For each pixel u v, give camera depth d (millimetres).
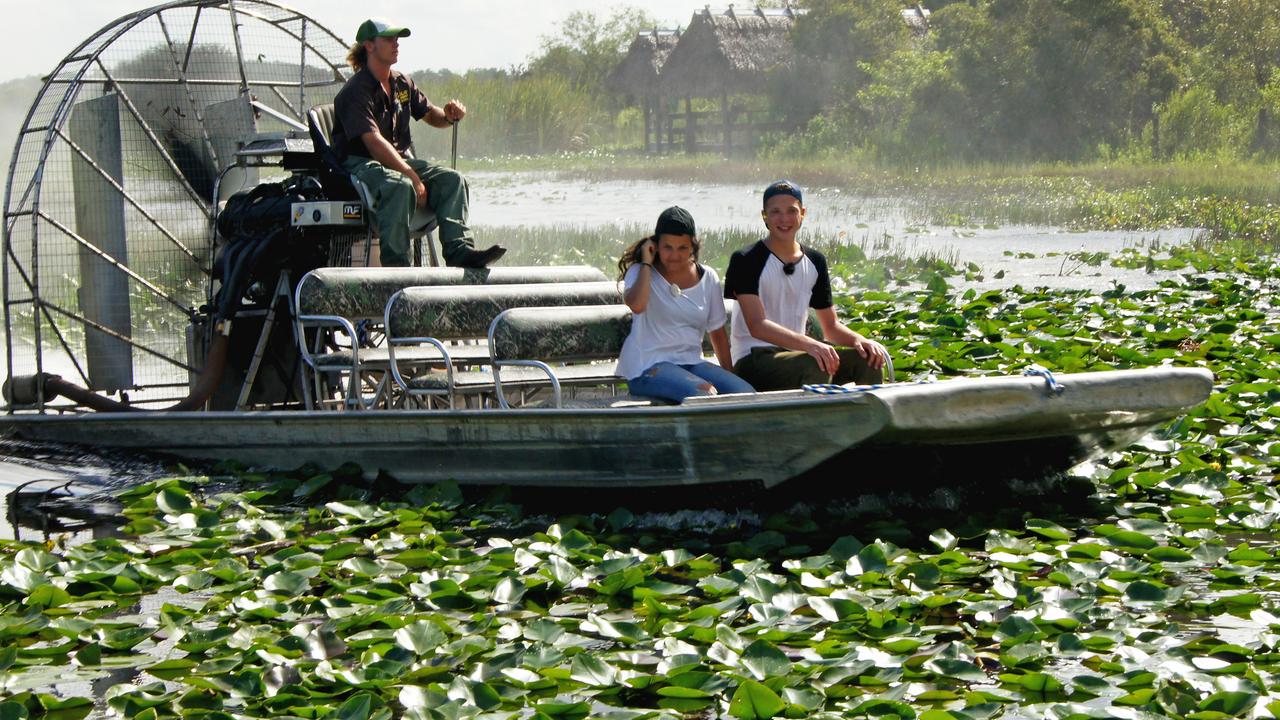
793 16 65812
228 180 12641
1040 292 17828
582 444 8203
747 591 6371
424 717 4941
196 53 12461
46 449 10727
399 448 9016
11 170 11602
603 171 54219
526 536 7895
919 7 66500
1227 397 10047
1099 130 49656
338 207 10750
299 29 12953
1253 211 28922
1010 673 5379
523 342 8742
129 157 11977
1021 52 49656
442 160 63188
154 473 9953
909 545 7387
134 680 5613
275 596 6562
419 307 9430
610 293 10359
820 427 7422
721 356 9016
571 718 4992
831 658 5504
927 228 28781
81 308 11875
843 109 56969
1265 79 55344
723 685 5199
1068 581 6418
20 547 7805
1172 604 6117
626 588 6574
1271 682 5172
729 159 58406
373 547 7484
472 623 6090
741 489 7969
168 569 7199
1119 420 8078
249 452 9844
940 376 11781
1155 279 19984
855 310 16672
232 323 11234
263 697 5285
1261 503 7754
